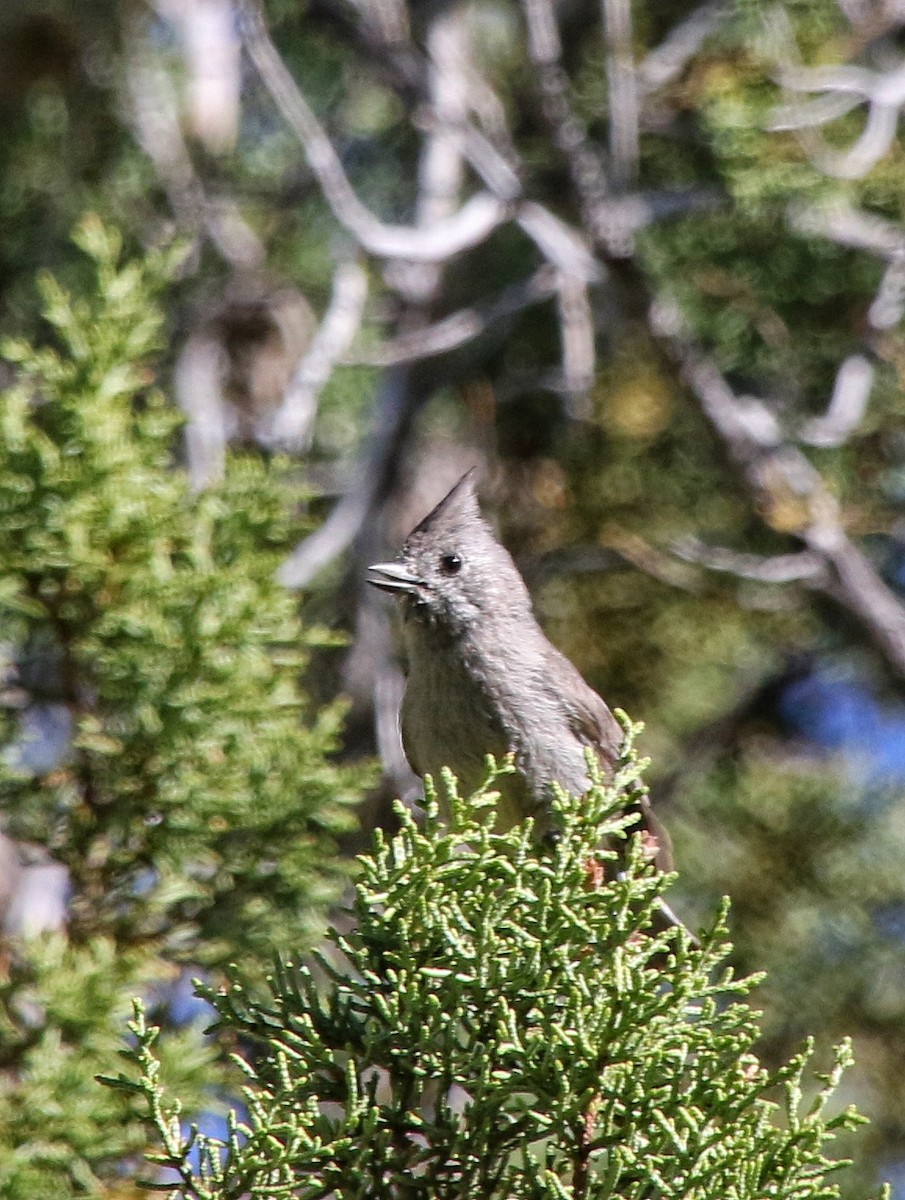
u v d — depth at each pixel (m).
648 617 13.04
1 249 13.52
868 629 11.94
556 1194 5.25
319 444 14.08
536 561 12.85
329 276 14.20
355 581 12.66
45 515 7.71
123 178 13.81
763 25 12.61
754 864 12.34
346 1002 5.64
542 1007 5.51
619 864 7.05
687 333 12.65
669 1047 5.52
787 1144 5.32
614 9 11.72
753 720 12.96
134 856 7.52
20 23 13.34
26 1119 6.69
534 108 13.01
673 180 13.68
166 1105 6.68
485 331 13.46
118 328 8.05
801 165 12.12
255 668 7.73
